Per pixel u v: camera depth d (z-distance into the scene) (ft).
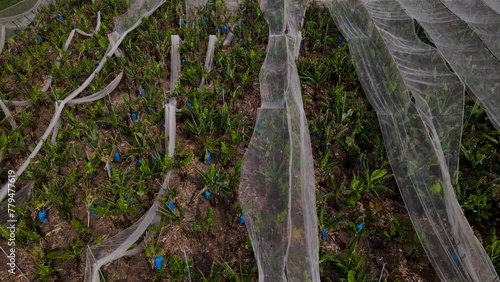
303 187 15.10
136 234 14.34
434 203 15.25
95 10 28.45
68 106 20.85
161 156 17.75
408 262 14.78
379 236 15.47
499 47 21.27
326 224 14.62
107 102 21.63
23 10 28.99
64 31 25.55
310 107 21.84
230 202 16.65
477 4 24.40
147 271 14.55
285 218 14.15
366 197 16.71
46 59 23.91
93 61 23.81
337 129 18.38
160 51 23.68
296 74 20.88
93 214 16.25
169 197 15.33
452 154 17.33
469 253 13.51
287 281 12.40
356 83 22.70
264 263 12.92
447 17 24.59
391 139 18.34
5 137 17.17
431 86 20.36
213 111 19.08
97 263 12.96
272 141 17.75
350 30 25.48
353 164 18.03
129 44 23.58
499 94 19.69
